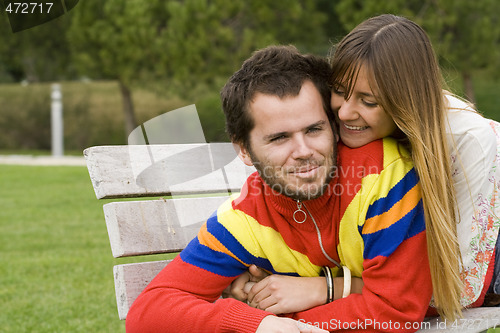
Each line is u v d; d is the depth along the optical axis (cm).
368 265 211
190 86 1484
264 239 217
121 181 252
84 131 1897
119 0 1405
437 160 214
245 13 1444
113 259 598
